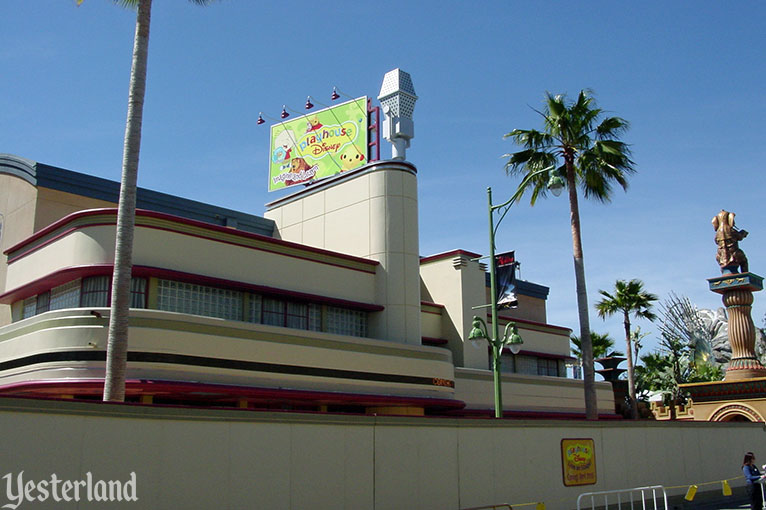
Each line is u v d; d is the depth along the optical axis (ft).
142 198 99.14
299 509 42.96
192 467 38.75
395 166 98.27
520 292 155.74
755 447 92.68
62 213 91.40
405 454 49.80
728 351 256.11
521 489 57.98
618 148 97.76
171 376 66.80
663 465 75.05
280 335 75.92
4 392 67.51
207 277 76.69
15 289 80.94
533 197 99.96
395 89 103.04
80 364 63.93
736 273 112.78
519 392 115.85
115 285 53.11
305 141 120.47
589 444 66.03
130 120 56.49
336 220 102.22
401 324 92.94
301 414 44.27
